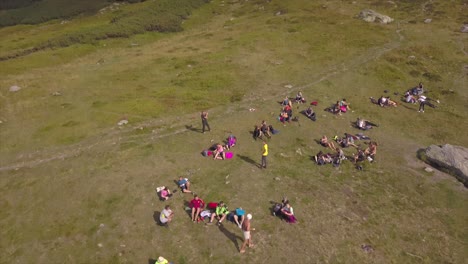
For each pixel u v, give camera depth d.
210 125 36.41
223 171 28.84
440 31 64.25
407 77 49.72
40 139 34.19
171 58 56.53
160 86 46.34
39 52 61.91
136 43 65.50
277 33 65.31
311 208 25.17
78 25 83.44
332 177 29.08
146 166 29.33
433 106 42.66
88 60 57.62
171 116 38.38
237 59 54.62
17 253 21.56
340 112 39.78
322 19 71.50
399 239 23.12
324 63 52.97
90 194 26.20
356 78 48.66
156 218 23.81
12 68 53.78
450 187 28.62
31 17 93.06
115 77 49.66
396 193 27.69
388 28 66.44
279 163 30.41
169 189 26.44
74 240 22.31
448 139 36.41
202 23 76.12
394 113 41.00
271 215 24.22
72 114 39.00
